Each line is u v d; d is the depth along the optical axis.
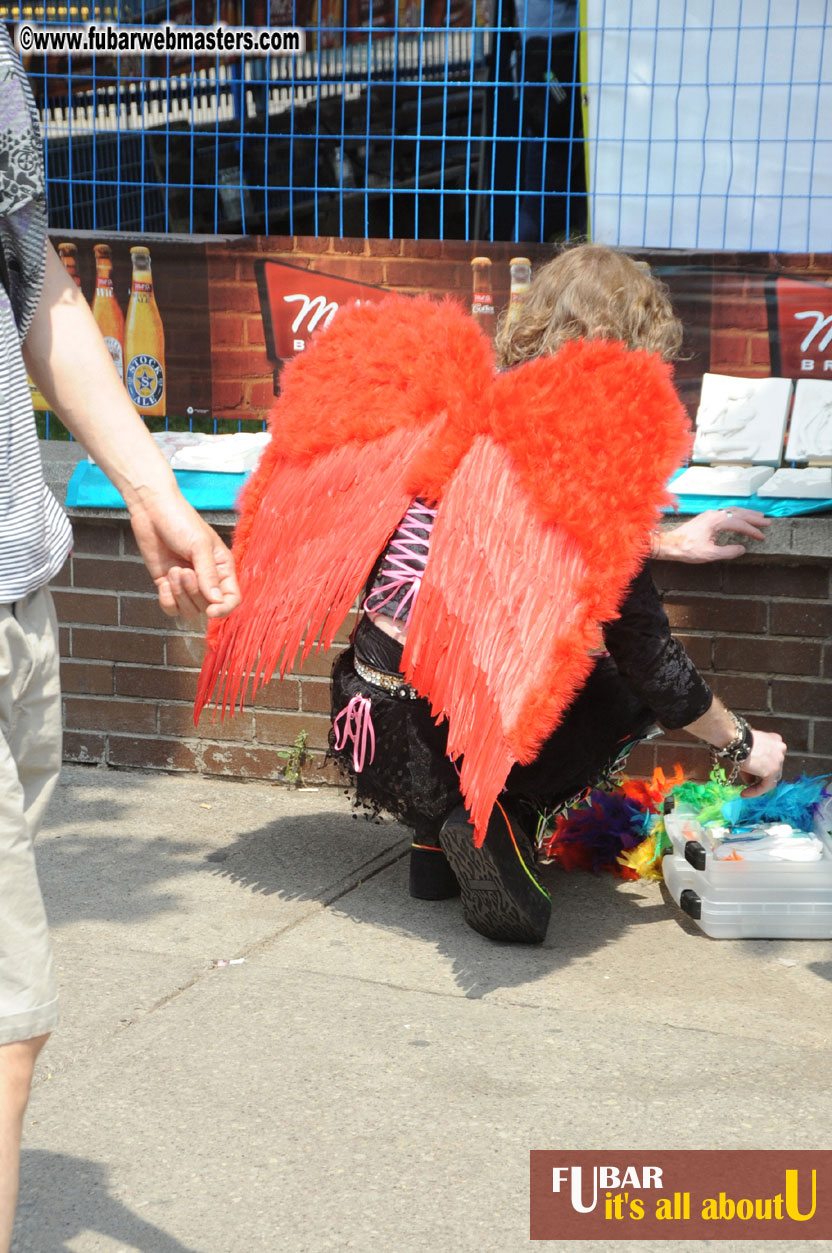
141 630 4.27
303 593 3.04
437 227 4.32
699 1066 2.56
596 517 2.73
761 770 3.12
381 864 3.64
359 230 4.38
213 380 4.49
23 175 1.74
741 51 4.00
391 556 3.04
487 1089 2.46
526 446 2.80
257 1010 2.78
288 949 3.09
